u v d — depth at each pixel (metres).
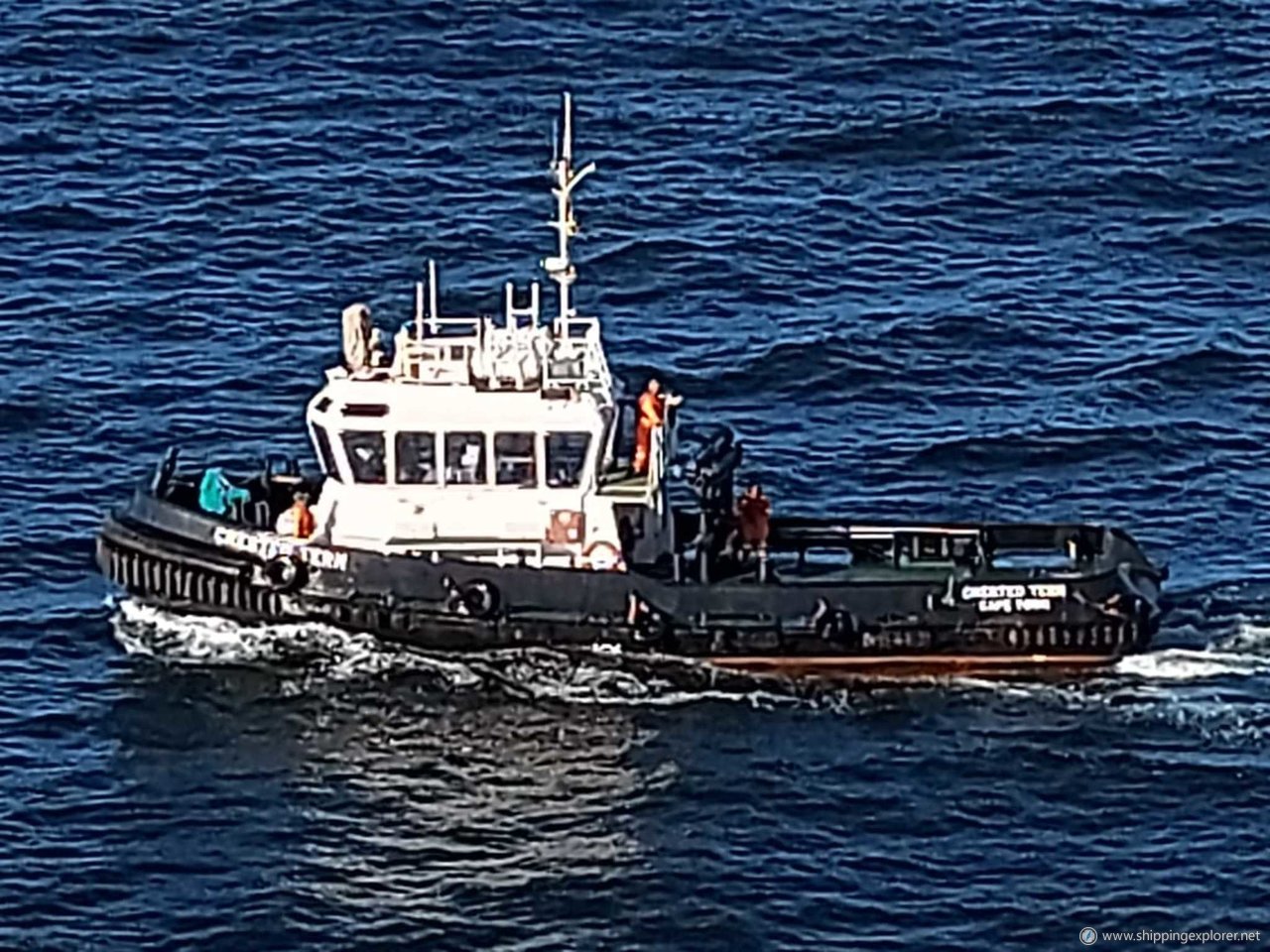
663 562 84.50
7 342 106.62
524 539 83.88
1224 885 76.69
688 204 119.06
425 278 113.44
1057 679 84.00
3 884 76.62
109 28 134.25
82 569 91.25
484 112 127.50
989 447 100.00
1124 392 103.88
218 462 98.62
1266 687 84.31
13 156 122.50
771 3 137.75
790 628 83.06
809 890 76.50
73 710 83.44
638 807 79.31
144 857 77.81
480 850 77.94
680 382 104.62
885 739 81.88
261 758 81.38
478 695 83.06
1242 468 98.88
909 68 132.00
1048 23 136.38
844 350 106.62
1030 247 116.25
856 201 119.62
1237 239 116.94
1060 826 78.88
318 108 127.62
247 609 84.12
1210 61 133.12
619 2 137.62
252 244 115.50
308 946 74.62
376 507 83.88
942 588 83.25
